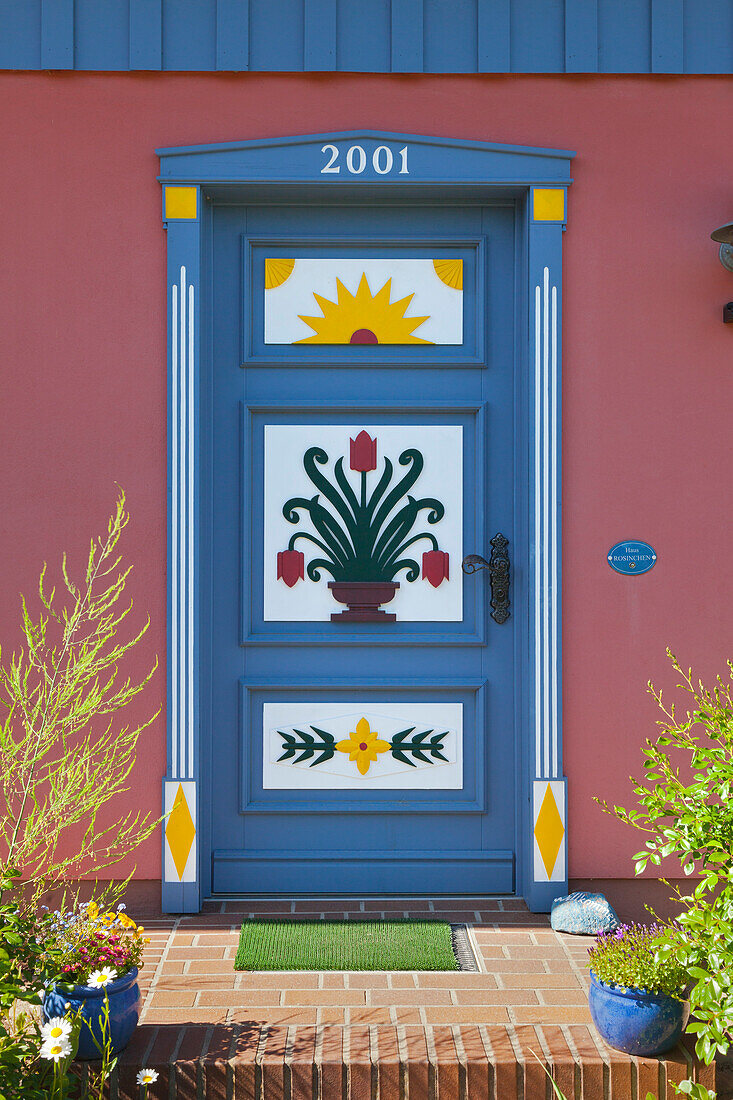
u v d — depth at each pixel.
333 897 4.13
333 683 4.16
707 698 3.98
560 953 3.60
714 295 4.05
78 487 4.01
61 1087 2.64
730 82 4.05
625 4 4.02
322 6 3.98
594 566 4.05
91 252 4.00
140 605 4.02
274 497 4.20
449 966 3.46
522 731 4.11
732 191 4.05
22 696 3.51
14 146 3.99
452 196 4.13
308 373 4.21
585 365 4.05
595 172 4.04
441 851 4.18
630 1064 2.90
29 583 4.01
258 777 4.19
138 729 3.79
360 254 4.20
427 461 4.20
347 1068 2.88
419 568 4.20
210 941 3.69
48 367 4.00
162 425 4.02
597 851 4.01
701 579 4.05
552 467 4.02
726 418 4.05
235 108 4.00
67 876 3.94
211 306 4.16
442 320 4.20
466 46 4.01
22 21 3.97
